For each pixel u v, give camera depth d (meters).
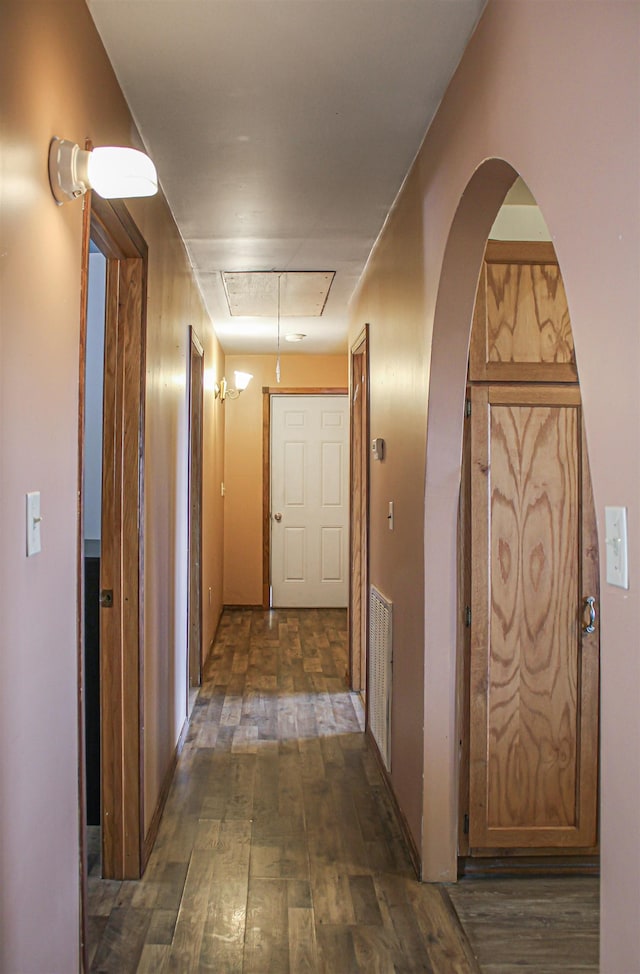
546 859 2.42
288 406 6.82
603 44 1.02
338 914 2.13
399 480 2.80
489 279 2.37
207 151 2.41
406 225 2.64
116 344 2.28
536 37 1.29
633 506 0.96
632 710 0.97
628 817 0.98
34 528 1.25
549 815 2.39
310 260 3.67
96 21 1.69
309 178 2.64
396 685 2.85
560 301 2.38
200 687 4.43
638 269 0.93
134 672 2.28
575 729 2.39
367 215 3.03
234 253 3.55
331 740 3.56
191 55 1.84
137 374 2.28
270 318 5.06
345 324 5.27
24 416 1.21
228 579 6.80
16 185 1.17
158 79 1.96
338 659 5.09
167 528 2.95
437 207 2.12
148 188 1.42
